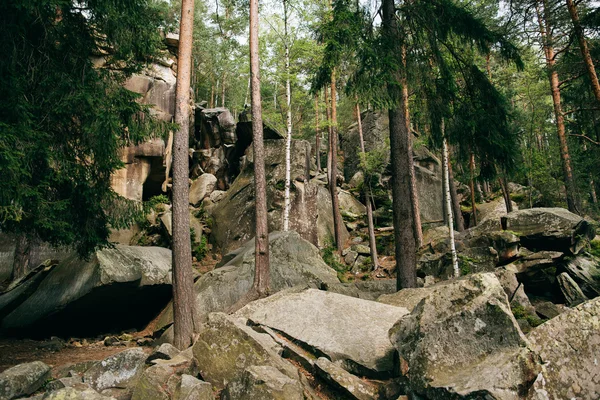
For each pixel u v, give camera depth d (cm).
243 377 469
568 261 1321
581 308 444
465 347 420
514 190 2669
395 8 1083
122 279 1144
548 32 1238
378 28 1048
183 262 910
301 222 1988
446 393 381
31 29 738
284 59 1798
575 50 1240
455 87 1106
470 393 363
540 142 2903
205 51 3166
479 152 1084
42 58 746
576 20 1083
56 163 741
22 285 1351
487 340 412
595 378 397
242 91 3516
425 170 2722
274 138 2341
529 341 410
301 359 576
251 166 2198
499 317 413
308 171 2283
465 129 1061
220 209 2138
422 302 491
